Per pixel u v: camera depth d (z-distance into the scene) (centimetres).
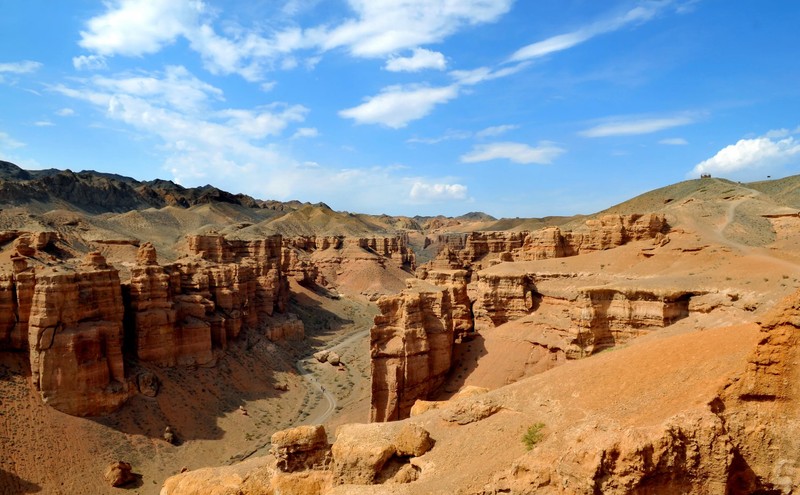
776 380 2458
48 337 6431
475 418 3922
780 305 2503
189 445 7044
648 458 2409
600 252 9625
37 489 5516
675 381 3148
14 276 6788
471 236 17150
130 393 7156
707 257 8119
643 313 6538
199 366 8619
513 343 7781
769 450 2395
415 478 3600
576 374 3859
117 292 7438
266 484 4247
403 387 6825
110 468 6034
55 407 6388
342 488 3403
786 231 9338
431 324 7375
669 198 16050
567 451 2662
